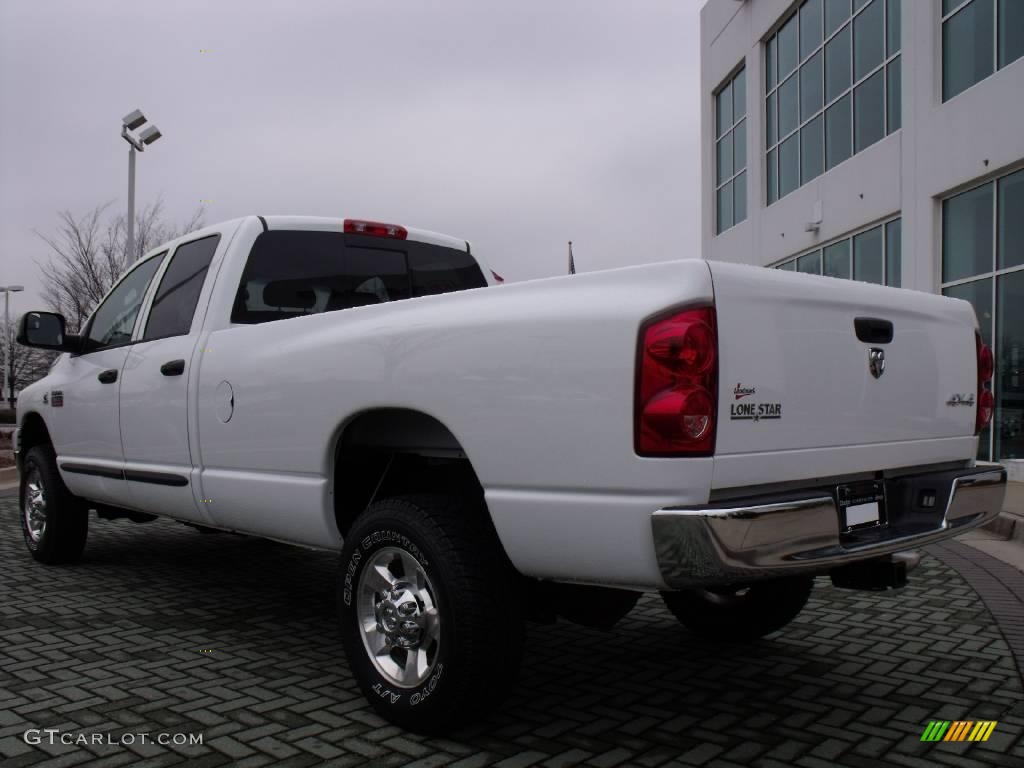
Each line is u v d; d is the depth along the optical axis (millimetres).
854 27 15000
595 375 2691
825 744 3090
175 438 4484
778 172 18062
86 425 5402
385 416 3688
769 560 2623
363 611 3371
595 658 4105
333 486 3621
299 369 3672
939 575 5918
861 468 3121
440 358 3104
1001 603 5102
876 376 3195
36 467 6145
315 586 5691
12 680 3766
